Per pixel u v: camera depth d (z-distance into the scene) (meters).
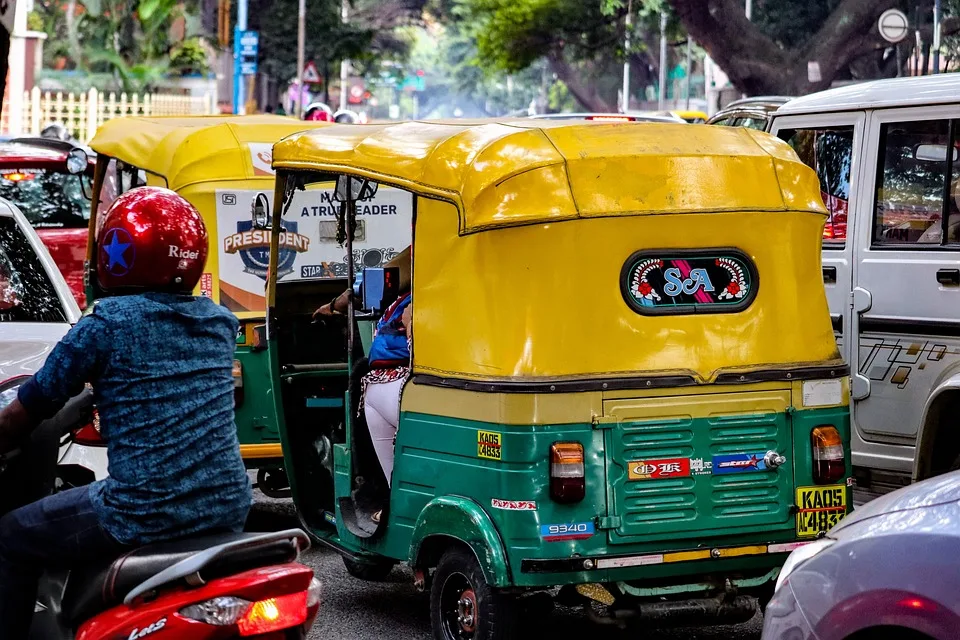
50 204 15.63
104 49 46.88
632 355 6.22
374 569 8.29
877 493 9.05
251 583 4.40
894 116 8.95
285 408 8.46
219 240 9.43
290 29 53.16
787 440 6.46
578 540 6.08
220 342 4.73
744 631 7.47
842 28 34.38
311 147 7.59
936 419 8.27
